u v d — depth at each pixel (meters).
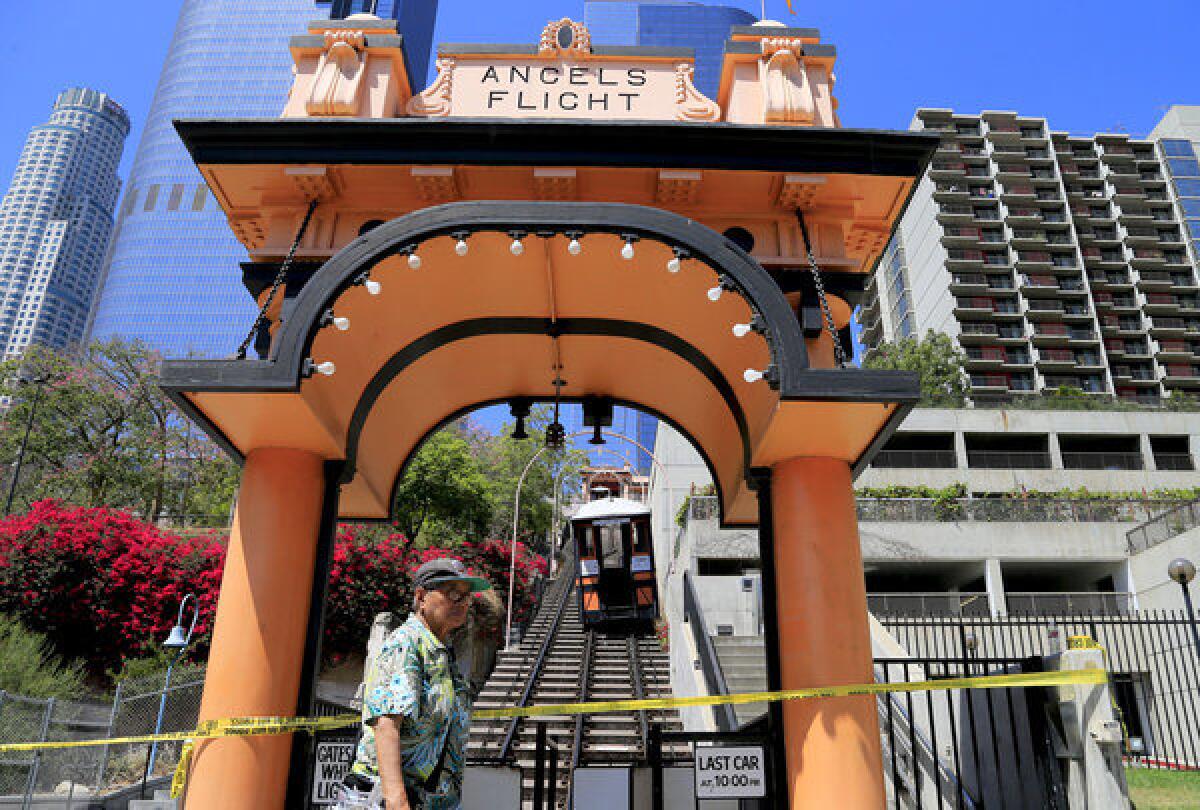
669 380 7.27
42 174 193.75
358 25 6.07
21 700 10.62
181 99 128.25
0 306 168.88
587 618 15.38
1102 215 71.81
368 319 5.79
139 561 16.05
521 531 40.09
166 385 4.63
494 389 7.65
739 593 20.08
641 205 5.50
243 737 4.74
